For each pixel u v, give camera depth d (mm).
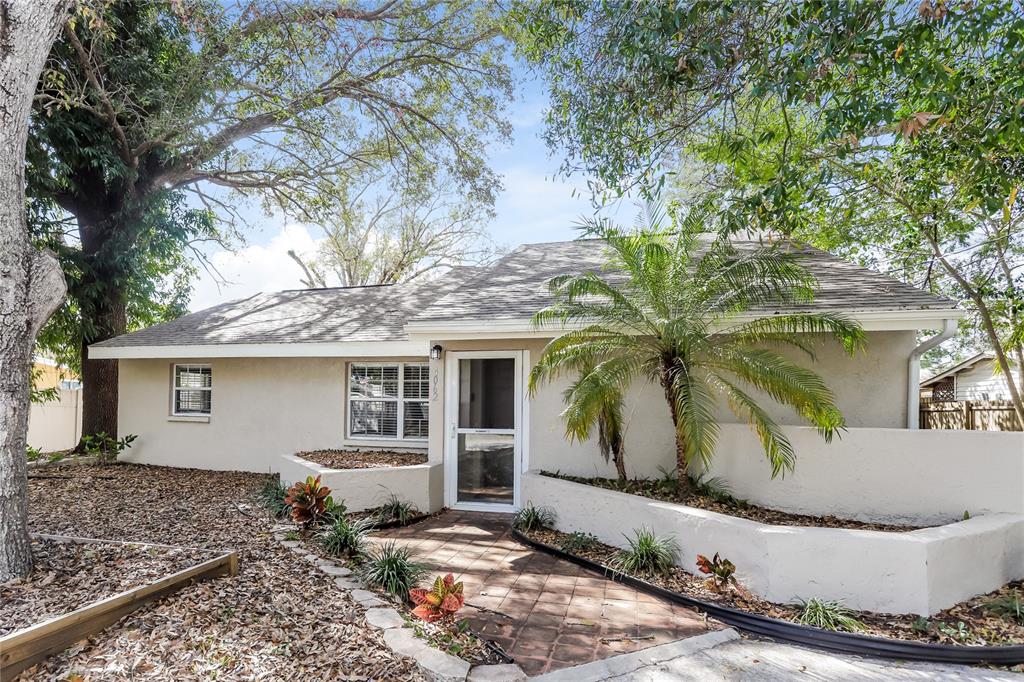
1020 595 5387
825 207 10148
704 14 5988
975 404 12133
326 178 17109
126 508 8758
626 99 6918
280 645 4172
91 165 13609
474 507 9359
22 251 5383
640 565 6078
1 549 5129
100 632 4176
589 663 4254
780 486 7082
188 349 12328
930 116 5008
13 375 5301
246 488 10695
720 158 9547
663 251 7273
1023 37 5082
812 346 8133
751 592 5406
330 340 11375
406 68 15734
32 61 5375
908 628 4770
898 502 6500
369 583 5469
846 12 5219
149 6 12945
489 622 5000
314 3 13062
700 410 6531
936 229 11188
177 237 15875
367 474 8617
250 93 14680
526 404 9164
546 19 7414
